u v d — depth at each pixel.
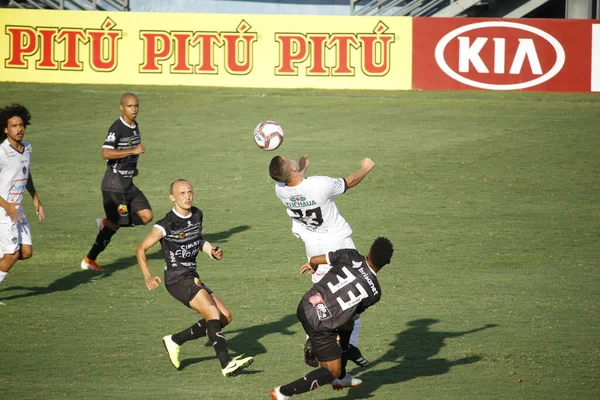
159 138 74.69
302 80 94.94
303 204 30.22
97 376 29.67
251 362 28.52
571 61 91.06
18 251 37.16
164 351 32.38
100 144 73.06
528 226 50.91
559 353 31.88
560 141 72.25
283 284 41.00
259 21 94.38
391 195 58.16
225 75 95.56
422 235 49.12
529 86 92.00
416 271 42.75
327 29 93.75
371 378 29.77
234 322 35.78
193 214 30.78
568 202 56.19
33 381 29.06
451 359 31.42
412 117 81.88
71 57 96.12
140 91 93.31
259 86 95.31
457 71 92.81
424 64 93.19
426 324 35.31
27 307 37.50
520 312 36.69
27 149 37.62
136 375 29.86
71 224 52.19
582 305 37.62
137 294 39.62
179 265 30.84
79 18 95.50
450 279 41.50
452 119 80.94
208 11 122.00
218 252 31.17
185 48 95.44
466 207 55.16
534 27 90.81
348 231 31.28
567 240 48.12
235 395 28.05
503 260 44.56
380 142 72.81
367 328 34.94
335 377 26.41
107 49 95.94
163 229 30.22
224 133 76.56
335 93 92.56
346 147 71.12
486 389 28.48
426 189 59.53
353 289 26.28
